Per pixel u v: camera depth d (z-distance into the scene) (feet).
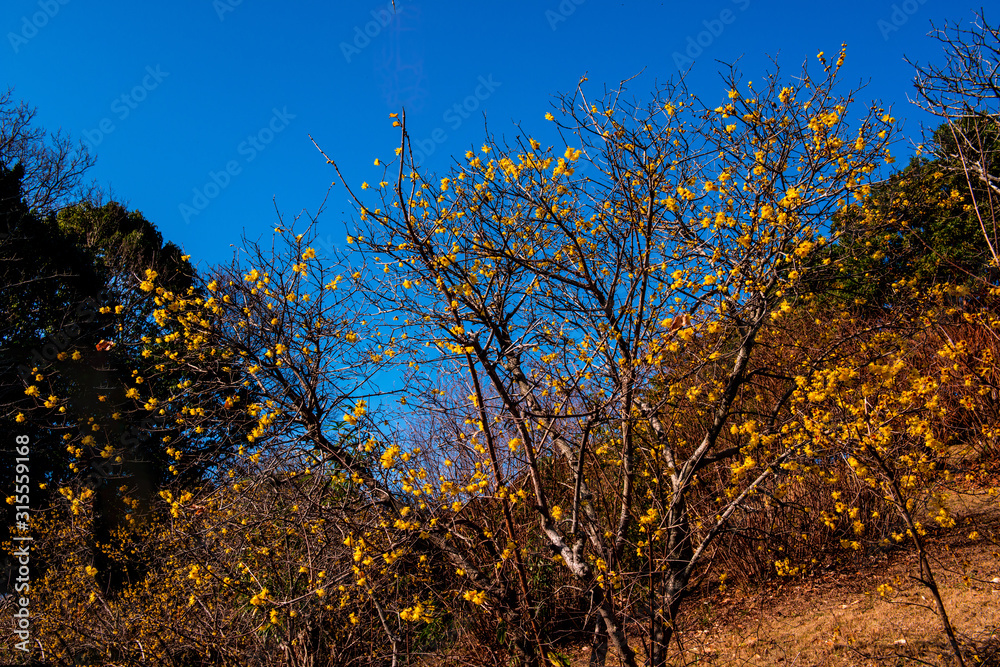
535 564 16.15
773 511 22.57
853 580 21.94
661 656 12.86
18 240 41.50
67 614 20.89
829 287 17.72
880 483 14.79
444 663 15.34
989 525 21.13
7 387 32.55
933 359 20.11
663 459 16.19
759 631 20.33
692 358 14.96
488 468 12.72
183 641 17.70
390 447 12.33
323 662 16.30
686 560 13.94
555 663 12.25
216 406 16.51
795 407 15.16
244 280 15.58
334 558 14.44
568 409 14.03
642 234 13.96
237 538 16.37
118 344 17.38
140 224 59.47
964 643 15.84
